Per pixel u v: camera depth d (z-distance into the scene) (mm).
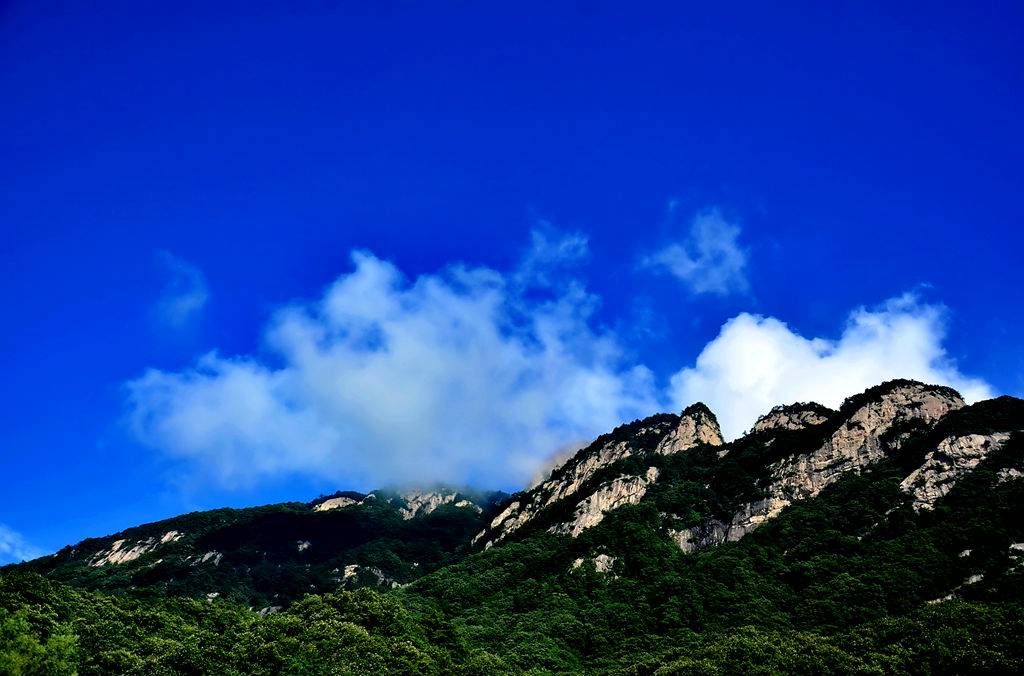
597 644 107250
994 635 74562
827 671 76562
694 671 80188
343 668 82125
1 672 57781
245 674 79125
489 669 89562
